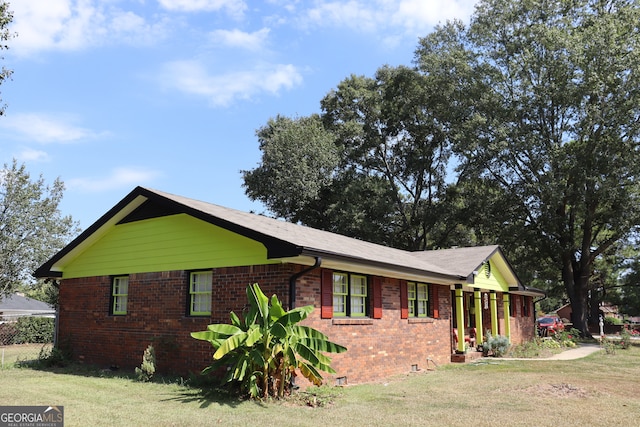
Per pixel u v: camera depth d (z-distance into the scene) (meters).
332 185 43.50
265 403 8.88
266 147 42.03
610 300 44.53
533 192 32.22
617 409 9.06
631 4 31.78
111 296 14.12
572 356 19.81
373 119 44.16
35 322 26.23
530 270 38.62
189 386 10.50
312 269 10.30
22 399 9.05
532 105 31.92
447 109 36.72
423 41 41.25
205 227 12.16
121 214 13.81
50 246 27.17
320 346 9.08
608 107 29.94
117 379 11.58
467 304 21.61
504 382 12.28
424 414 8.47
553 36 31.23
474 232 41.84
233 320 9.66
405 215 44.47
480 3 35.56
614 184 29.22
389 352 13.53
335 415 8.20
